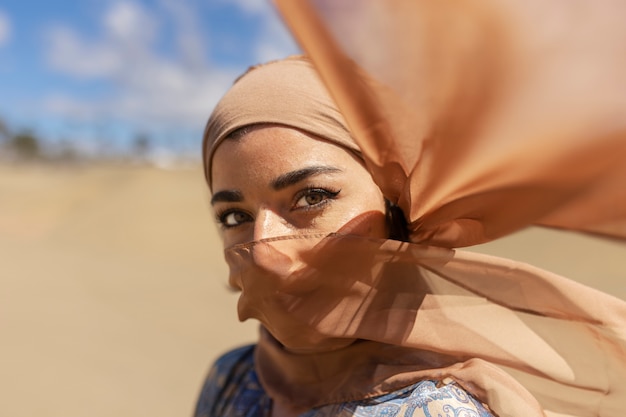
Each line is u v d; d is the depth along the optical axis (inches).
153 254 584.1
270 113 43.5
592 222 30.5
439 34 30.0
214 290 406.3
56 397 212.1
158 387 228.2
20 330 282.5
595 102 27.5
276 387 50.6
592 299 40.4
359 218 42.8
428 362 42.4
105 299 362.3
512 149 31.1
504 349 40.8
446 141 33.7
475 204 36.3
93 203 857.5
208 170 52.1
